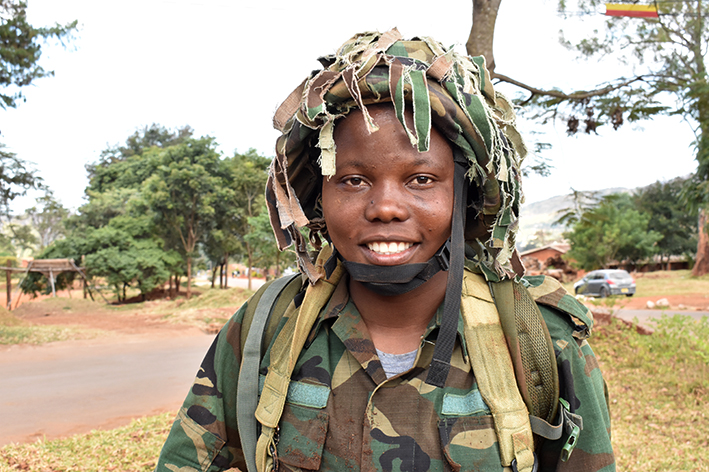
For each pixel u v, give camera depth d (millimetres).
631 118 6516
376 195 888
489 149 916
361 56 916
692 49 7246
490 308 1014
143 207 26766
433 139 903
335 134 922
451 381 955
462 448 904
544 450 1022
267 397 1010
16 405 5934
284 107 963
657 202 38938
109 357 9219
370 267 913
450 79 906
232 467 1141
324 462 955
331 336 1043
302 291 1123
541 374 964
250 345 1066
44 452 4199
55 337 11438
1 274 40906
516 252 1029
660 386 5996
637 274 32656
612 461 961
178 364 8523
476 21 5203
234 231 29750
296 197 1084
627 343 7812
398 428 927
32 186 14023
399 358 1009
